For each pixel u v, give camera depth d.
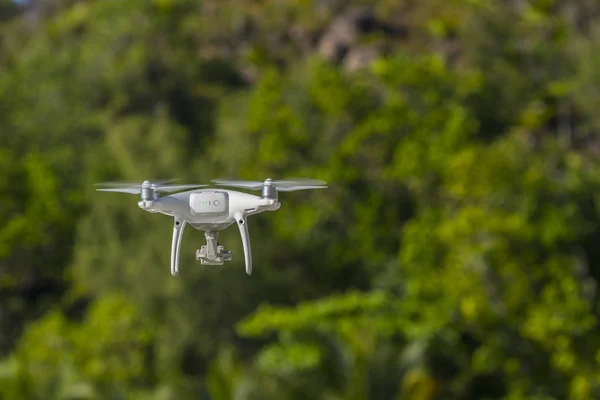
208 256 17.70
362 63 119.12
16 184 108.06
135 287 94.12
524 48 118.00
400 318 79.88
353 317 79.69
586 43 116.12
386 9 125.50
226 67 126.69
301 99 103.81
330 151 101.69
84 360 84.25
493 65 114.25
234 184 17.34
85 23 136.75
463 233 77.94
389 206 98.12
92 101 121.94
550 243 80.19
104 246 98.62
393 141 99.75
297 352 76.12
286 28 131.12
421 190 95.38
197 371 92.88
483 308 76.06
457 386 79.06
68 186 112.69
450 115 100.38
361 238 97.12
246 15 133.00
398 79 103.38
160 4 130.62
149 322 92.12
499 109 109.31
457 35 120.25
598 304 82.31
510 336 77.62
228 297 93.50
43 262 108.00
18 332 104.00
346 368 76.69
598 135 107.00
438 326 77.81
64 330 86.62
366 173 99.38
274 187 17.42
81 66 123.88
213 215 17.44
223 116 115.56
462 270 77.44
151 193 17.48
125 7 129.00
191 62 124.19
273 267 96.38
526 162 86.69
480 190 82.31
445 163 92.12
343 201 99.25
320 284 98.38
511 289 77.00
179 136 103.88
